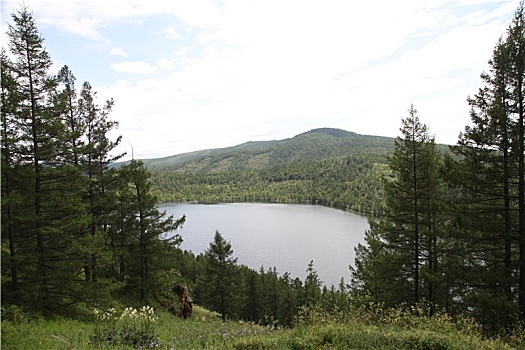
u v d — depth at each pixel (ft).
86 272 59.72
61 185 47.85
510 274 45.93
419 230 57.77
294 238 348.38
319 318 35.14
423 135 57.72
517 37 43.83
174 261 81.25
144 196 73.31
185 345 31.40
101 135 65.51
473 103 48.14
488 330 45.01
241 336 34.47
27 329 33.58
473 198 50.11
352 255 283.59
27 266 45.21
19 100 40.78
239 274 136.98
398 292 58.59
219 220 479.00
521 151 43.42
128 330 33.37
